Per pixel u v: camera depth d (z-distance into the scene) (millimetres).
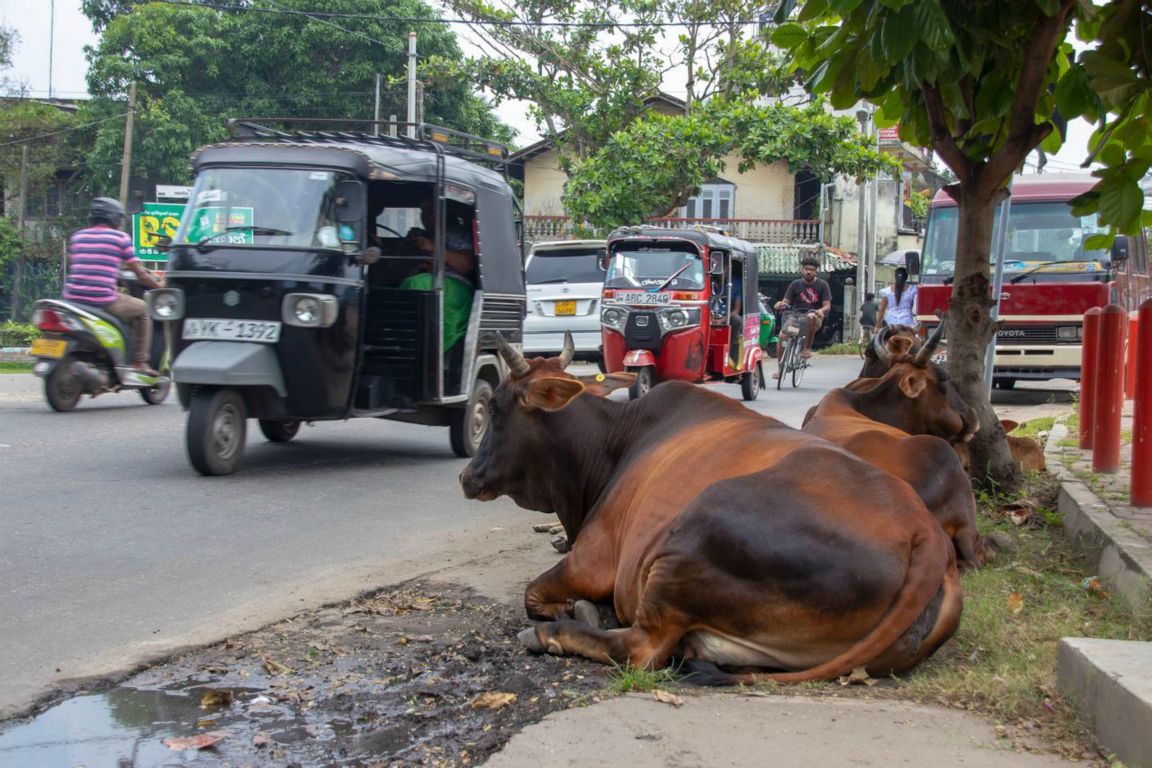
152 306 9227
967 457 7270
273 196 9414
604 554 5109
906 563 4051
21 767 3727
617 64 28172
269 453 10836
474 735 3916
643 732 3682
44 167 34125
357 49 31406
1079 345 15609
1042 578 5902
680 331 16203
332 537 7402
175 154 30516
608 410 5676
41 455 10078
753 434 4781
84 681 4562
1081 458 9328
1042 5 6457
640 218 26109
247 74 31953
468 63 28828
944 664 4480
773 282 36281
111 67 31031
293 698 4383
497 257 11250
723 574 4113
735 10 27828
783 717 3797
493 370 11297
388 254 10547
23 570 6320
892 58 5992
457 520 8086
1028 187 16516
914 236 39969
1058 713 3926
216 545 7047
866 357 8031
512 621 5480
